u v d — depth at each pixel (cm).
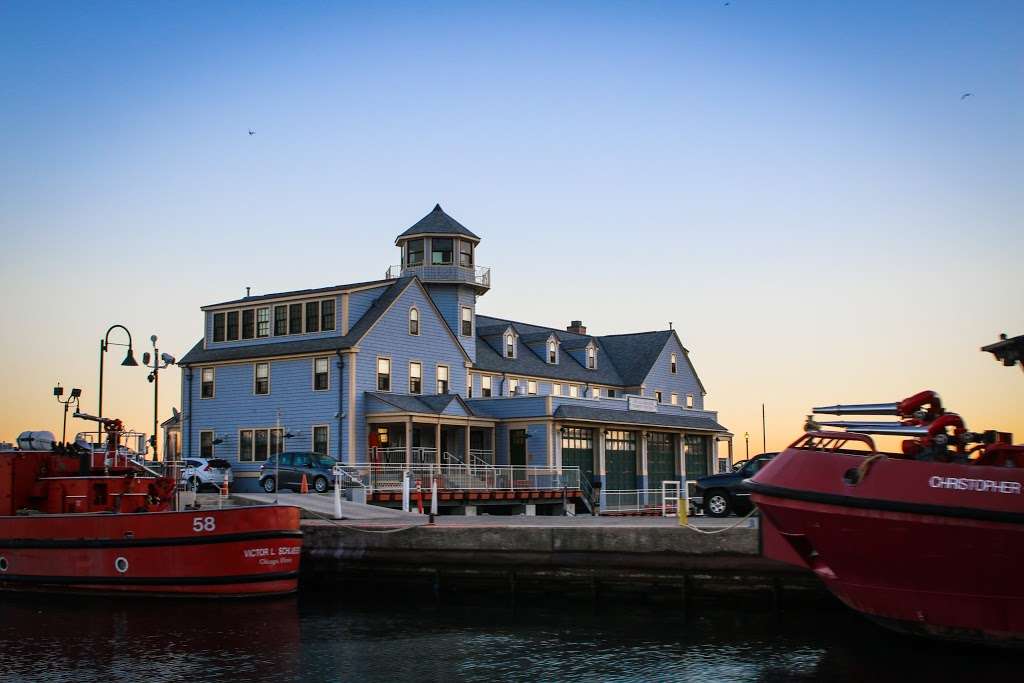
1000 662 1594
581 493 4878
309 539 2542
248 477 4812
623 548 2133
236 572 2303
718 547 2042
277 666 1705
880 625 1702
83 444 2681
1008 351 1706
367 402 4594
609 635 1883
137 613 2203
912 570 1584
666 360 6975
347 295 4675
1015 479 1491
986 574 1529
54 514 2505
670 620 2002
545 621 2045
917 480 1550
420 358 5009
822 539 1639
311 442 4634
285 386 4762
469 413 4822
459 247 5453
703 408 7400
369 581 2438
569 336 6856
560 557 2197
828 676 1541
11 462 2583
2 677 1658
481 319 6347
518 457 5075
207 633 1983
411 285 4991
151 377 2680
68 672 1684
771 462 1739
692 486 6169
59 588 2439
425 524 2516
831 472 1628
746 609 2020
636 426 5547
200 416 5041
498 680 1588
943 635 1623
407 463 4094
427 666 1686
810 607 1964
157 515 2361
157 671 1681
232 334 5044
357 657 1759
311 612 2205
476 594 2298
